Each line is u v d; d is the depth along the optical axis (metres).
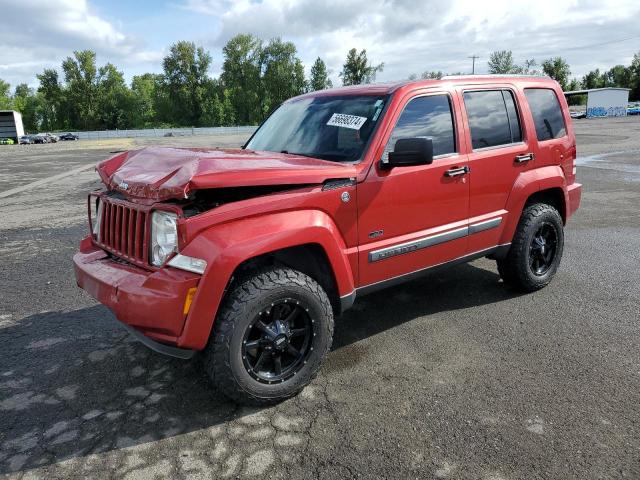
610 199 9.74
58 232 8.18
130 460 2.69
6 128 62.31
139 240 3.11
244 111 102.31
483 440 2.76
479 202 4.24
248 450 2.75
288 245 3.03
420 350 3.84
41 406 3.21
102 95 103.44
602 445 2.70
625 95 62.81
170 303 2.78
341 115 3.89
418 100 3.84
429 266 3.99
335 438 2.83
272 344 3.08
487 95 4.37
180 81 101.12
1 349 4.00
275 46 100.00
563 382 3.33
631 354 3.68
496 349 3.82
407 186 3.67
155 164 3.31
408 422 2.95
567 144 5.07
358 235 3.46
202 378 3.51
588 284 5.14
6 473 2.61
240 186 2.84
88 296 5.17
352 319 4.45
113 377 3.55
